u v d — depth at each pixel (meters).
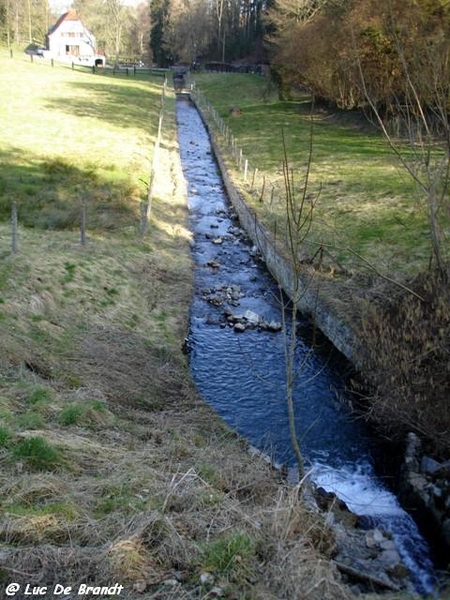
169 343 12.48
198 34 87.00
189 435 8.83
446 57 10.20
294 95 48.84
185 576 5.15
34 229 16.52
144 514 5.76
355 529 7.71
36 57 73.44
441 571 7.10
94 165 24.14
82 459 6.88
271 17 47.75
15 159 23.88
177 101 55.91
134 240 17.28
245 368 12.46
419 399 9.13
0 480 6.05
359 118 35.88
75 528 5.50
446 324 9.73
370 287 13.68
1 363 9.22
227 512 6.08
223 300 15.73
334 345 13.34
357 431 10.50
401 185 21.84
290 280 15.59
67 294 12.62
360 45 25.92
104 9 105.75
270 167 27.19
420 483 8.58
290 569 5.32
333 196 21.58
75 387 9.38
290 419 7.71
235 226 21.70
